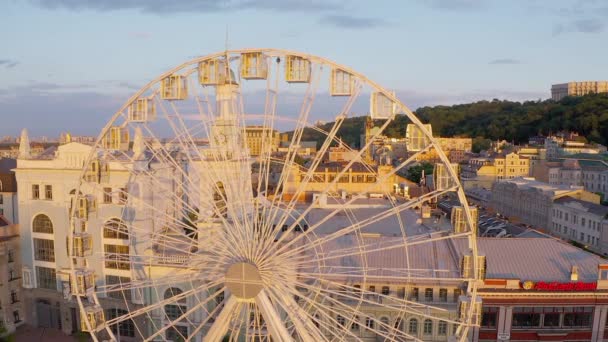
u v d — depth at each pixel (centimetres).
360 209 9025
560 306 6256
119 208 6988
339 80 4197
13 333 7688
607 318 6234
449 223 8319
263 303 4131
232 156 5378
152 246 6700
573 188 14575
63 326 7731
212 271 4728
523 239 7069
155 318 6819
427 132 4084
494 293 6212
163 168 7025
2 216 8288
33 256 7756
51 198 7525
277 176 15188
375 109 4153
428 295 6072
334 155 19762
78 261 5406
